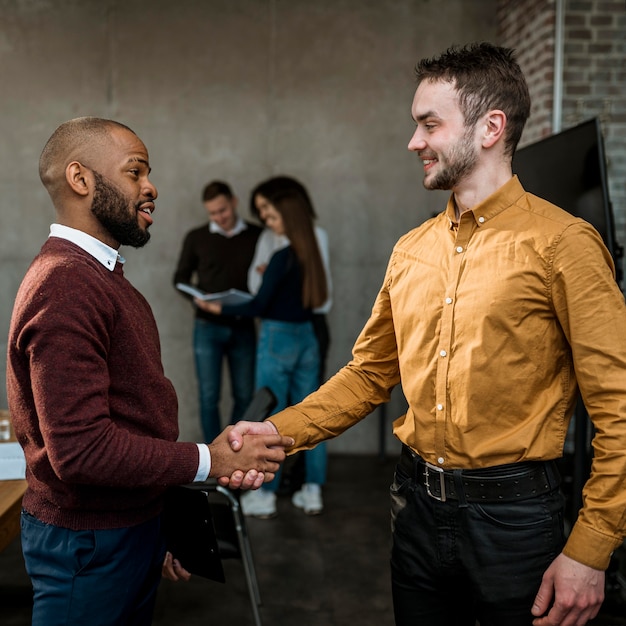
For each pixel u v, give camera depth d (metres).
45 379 1.38
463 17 4.84
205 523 1.62
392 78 4.88
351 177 4.95
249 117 4.88
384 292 1.71
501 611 1.45
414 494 1.56
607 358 1.34
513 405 1.43
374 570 3.26
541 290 1.39
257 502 3.88
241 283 4.54
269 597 3.01
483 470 1.45
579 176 2.53
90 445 1.40
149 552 1.63
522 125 1.48
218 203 4.45
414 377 1.54
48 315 1.39
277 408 3.81
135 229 1.61
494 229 1.44
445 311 1.47
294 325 3.77
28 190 4.86
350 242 4.99
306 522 3.82
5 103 4.80
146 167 1.64
